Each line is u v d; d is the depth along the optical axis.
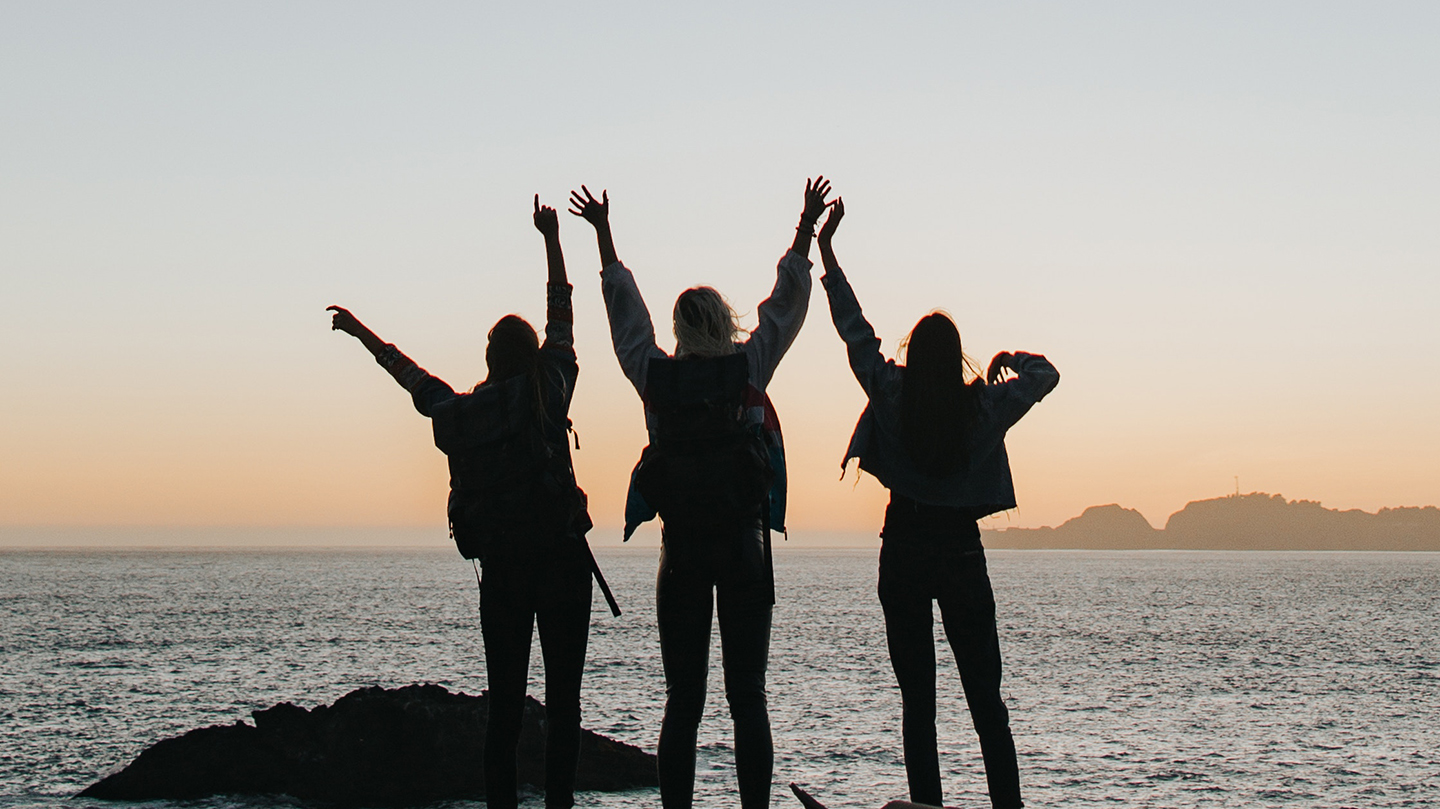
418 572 132.25
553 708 4.38
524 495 4.22
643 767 9.96
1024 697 19.17
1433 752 13.05
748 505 3.97
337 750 9.30
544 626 4.36
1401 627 42.78
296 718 9.59
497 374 4.36
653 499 4.01
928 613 4.74
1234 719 16.16
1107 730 14.83
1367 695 19.83
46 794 9.49
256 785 9.16
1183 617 49.78
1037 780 10.90
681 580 4.05
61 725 14.35
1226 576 135.88
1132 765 11.86
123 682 19.86
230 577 106.00
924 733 4.68
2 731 13.73
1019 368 4.86
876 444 4.77
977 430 4.59
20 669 22.12
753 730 4.00
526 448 4.24
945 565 4.63
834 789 10.10
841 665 24.33
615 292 4.43
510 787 4.35
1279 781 10.97
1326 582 112.38
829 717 15.58
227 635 32.78
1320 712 17.19
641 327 4.33
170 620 40.56
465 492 4.27
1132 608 58.72
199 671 22.05
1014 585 100.31
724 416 3.97
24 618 40.75
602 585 4.42
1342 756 12.68
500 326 4.41
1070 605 62.28
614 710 16.27
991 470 4.69
